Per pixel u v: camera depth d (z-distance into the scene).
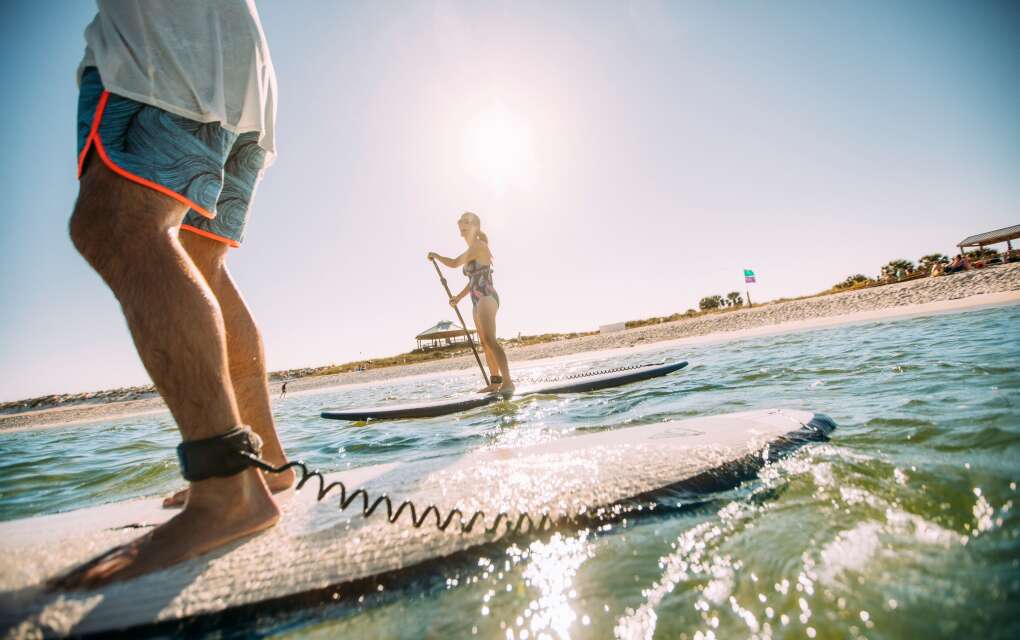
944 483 1.49
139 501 2.08
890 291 20.45
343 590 1.24
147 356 1.33
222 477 1.42
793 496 1.57
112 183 1.38
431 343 56.62
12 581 1.20
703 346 13.70
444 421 5.02
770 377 5.11
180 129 1.54
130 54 1.43
